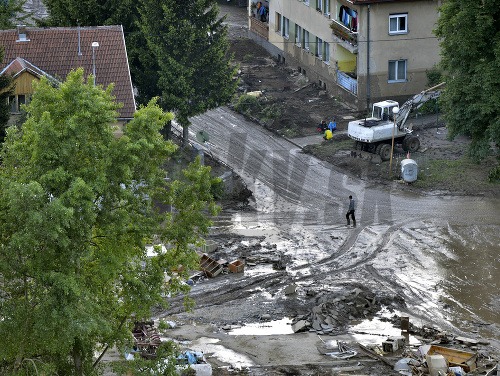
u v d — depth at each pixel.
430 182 69.94
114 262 35.53
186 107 73.75
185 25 73.81
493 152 73.75
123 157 35.25
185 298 39.94
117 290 37.91
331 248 61.31
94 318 34.12
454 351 46.69
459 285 56.16
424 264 58.81
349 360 47.31
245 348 48.53
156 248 38.38
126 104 67.44
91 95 35.28
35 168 34.28
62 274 33.25
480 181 69.56
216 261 57.91
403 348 48.41
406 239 62.16
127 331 37.78
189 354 45.75
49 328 33.19
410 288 55.84
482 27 65.00
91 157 35.06
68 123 34.16
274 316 52.53
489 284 56.19
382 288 55.78
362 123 74.12
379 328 51.19
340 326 51.41
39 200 32.62
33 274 33.75
